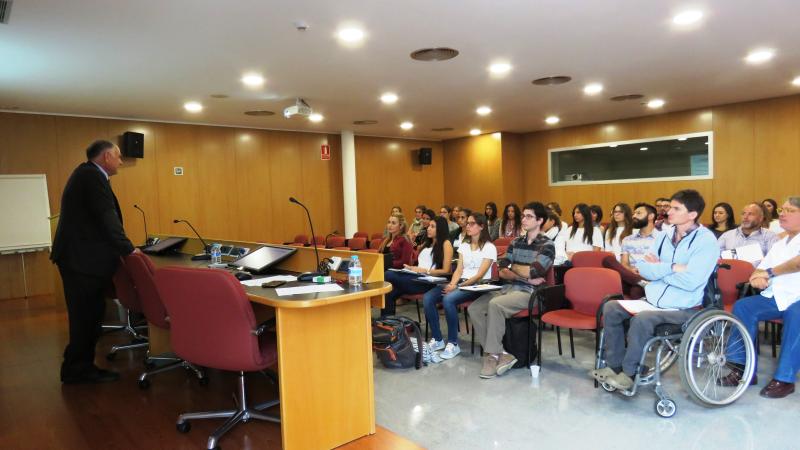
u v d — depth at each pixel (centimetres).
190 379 345
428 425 270
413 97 643
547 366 359
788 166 717
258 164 884
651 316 279
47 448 251
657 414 275
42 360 398
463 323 490
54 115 691
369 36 404
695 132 802
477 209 1057
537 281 362
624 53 467
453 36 408
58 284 598
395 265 497
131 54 437
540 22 381
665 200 591
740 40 435
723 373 300
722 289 363
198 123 814
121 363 386
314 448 240
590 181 938
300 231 935
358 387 256
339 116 778
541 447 243
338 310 248
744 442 242
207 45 418
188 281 228
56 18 351
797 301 291
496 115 800
